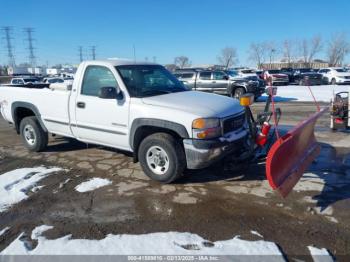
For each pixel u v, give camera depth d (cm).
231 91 1698
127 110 484
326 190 446
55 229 358
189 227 358
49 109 595
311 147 491
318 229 348
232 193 442
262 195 434
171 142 447
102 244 326
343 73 3066
